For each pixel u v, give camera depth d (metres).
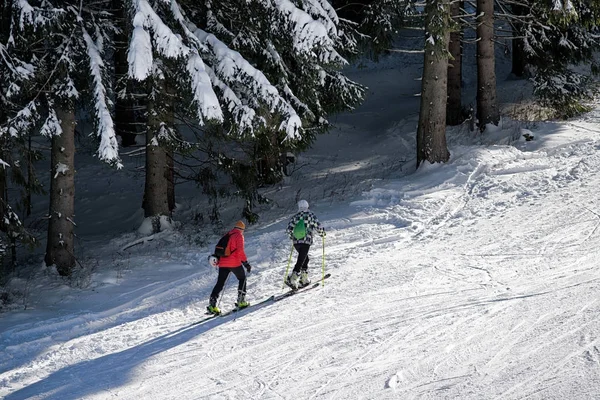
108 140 11.82
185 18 13.27
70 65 12.06
